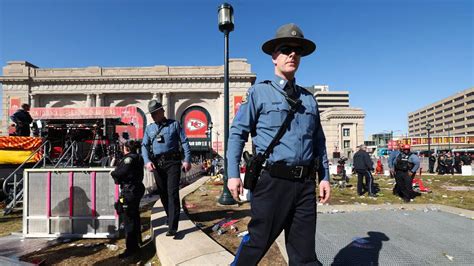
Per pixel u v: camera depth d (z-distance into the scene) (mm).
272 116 2230
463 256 3660
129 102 57719
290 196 2197
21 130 10383
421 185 11188
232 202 7211
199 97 58062
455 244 4105
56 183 5203
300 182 2229
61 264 3895
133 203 4195
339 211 6430
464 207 7414
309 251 2252
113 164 8734
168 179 4379
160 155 4418
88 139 9914
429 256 3662
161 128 4480
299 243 2262
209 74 56562
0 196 8594
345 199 8953
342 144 84062
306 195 2256
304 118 2266
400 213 6211
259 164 2236
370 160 9953
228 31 8117
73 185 5184
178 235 4223
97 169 5164
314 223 2289
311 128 2314
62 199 5176
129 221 4184
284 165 2184
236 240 4293
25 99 55781
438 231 4766
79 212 5145
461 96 134625
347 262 3484
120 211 4180
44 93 56094
